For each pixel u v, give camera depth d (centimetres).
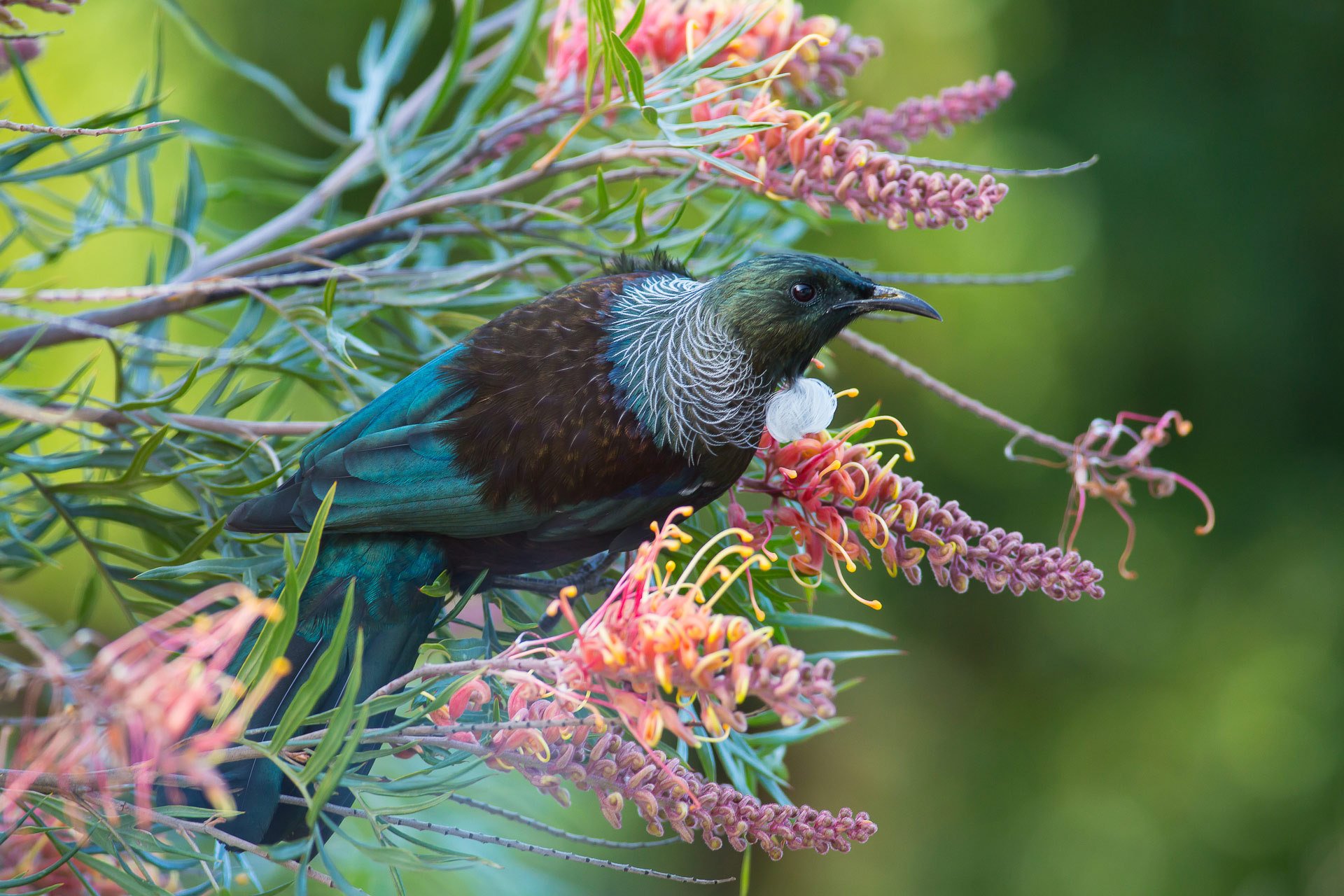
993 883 1479
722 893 1497
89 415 480
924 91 1369
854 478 420
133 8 1163
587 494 446
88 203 615
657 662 294
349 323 541
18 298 345
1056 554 401
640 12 474
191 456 494
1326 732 1448
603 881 806
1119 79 1393
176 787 337
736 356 443
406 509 437
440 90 602
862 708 1539
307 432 506
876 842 1520
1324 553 1433
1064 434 1405
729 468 454
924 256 1363
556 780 333
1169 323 1400
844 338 538
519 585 496
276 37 1243
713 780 443
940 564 407
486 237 603
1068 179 1369
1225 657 1470
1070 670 1521
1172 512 1447
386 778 361
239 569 437
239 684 300
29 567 511
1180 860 1460
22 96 1098
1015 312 1367
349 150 700
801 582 430
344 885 331
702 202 666
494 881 631
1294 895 1434
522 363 452
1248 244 1391
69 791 330
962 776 1524
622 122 649
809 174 468
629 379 447
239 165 1169
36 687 335
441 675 338
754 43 558
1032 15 1379
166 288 360
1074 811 1497
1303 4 1393
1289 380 1413
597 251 539
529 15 628
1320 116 1402
